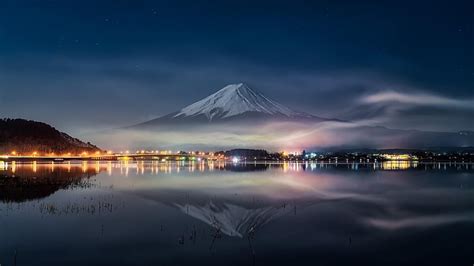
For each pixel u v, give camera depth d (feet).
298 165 561.02
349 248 84.94
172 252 80.12
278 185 217.36
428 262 76.79
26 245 82.94
